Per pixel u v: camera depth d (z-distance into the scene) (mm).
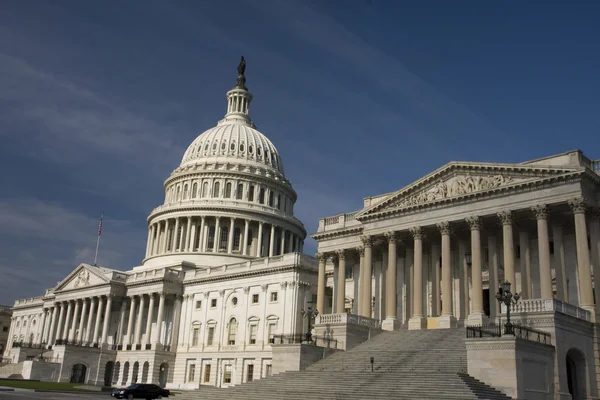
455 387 40344
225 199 139000
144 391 67000
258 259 101438
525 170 59406
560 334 47156
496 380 41969
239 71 170500
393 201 70250
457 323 63469
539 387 43562
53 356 112688
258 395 49156
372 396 42094
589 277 53469
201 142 151625
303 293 93562
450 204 64625
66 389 77375
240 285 102000
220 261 130500
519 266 63938
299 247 150750
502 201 60656
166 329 113438
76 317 128875
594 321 51906
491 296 63406
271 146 155250
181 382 105188
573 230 60531
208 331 105188
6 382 86125
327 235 79250
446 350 50625
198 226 137250
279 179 148625
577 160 57062
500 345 42312
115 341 123438
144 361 108125
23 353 126812
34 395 60219
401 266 73875
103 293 120938
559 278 58062
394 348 55844
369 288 70438
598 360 50969
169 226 140000
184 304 111562
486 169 62500
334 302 80375
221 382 98875
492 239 65312
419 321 64750
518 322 48500
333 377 49719
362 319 65250
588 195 56188
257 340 95438
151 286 114188
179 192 144875
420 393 40625
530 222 62469
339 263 77562
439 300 68000
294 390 48250
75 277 132500
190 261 129750
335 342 62625
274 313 94312
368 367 51250
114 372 115000
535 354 43812
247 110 166250
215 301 106188
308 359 57938
